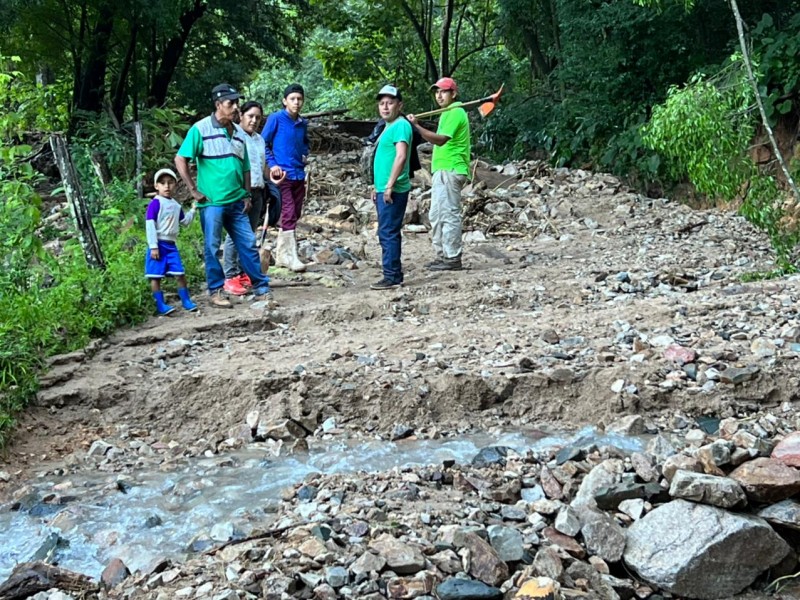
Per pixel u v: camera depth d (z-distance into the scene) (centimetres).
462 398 564
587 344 634
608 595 358
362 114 3191
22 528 438
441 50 2781
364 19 2850
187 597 341
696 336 634
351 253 1003
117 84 1988
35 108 1820
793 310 685
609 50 1702
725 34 1625
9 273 712
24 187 794
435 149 902
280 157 866
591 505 409
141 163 1312
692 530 382
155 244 734
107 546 411
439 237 918
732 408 546
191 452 532
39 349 625
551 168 1666
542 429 544
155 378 596
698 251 1056
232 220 788
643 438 520
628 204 1411
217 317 732
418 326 707
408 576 347
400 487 445
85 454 529
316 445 527
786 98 1338
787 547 391
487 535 379
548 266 955
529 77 2656
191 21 1914
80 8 1812
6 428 531
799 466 433
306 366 604
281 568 354
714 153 852
